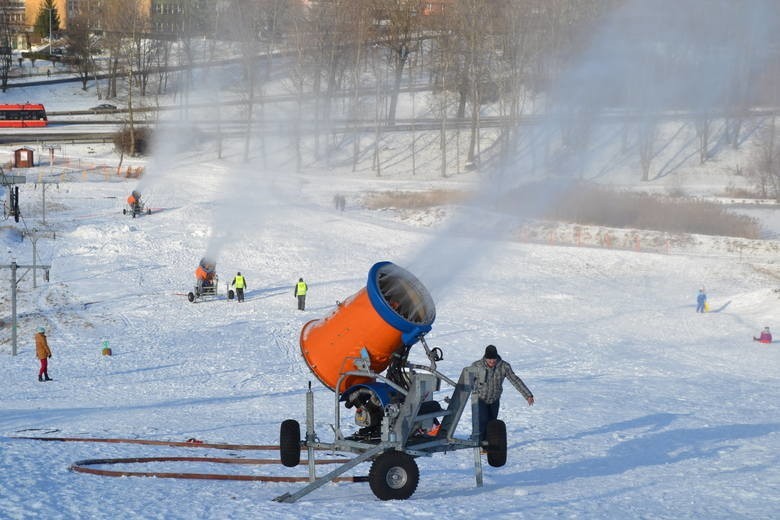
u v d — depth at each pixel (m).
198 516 18.14
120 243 109.38
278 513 18.56
